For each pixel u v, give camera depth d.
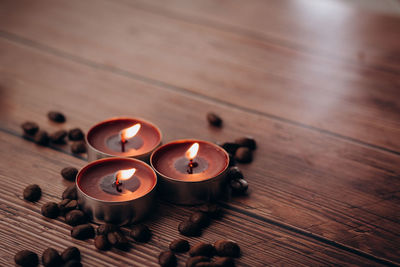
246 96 0.44
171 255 0.30
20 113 0.41
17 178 0.35
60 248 0.31
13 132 0.39
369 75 0.47
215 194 0.33
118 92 0.44
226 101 0.43
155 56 0.49
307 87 0.46
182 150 0.35
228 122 0.41
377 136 0.40
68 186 0.35
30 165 0.36
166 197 0.33
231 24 0.55
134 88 0.44
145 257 0.31
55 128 0.39
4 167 0.36
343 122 0.42
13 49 0.48
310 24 0.56
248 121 0.41
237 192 0.35
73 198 0.33
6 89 0.43
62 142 0.38
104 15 0.56
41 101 0.42
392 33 0.55
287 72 0.48
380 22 0.58
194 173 0.34
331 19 0.58
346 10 0.60
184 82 0.45
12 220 0.32
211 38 0.52
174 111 0.42
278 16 0.58
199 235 0.32
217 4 0.60
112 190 0.32
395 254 0.32
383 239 0.32
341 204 0.34
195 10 0.58
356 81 0.47
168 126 0.40
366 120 0.42
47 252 0.30
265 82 0.46
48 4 0.57
